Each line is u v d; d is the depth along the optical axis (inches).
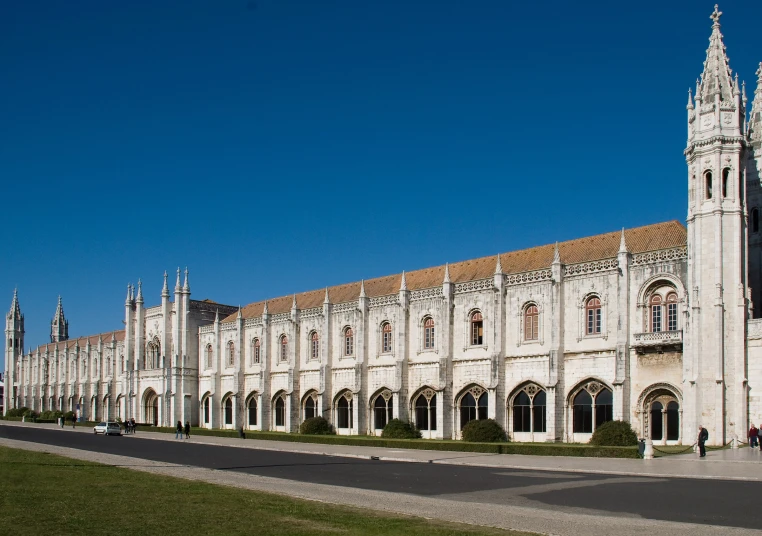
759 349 2138.3
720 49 2358.5
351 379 3356.3
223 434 3437.5
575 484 1402.6
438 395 2903.5
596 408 2498.8
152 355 4650.6
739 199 2253.9
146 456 2145.7
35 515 967.0
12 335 7337.6
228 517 949.8
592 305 2566.4
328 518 947.3
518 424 2714.1
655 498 1192.2
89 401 5728.3
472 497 1219.2
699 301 2223.2
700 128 2319.1
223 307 4579.2
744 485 1355.8
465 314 2920.8
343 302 3540.8
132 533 845.8
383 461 1998.0
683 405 2266.2
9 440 2910.9
